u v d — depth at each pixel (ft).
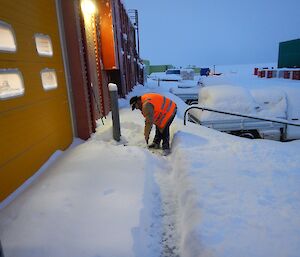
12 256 6.13
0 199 8.25
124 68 40.22
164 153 14.64
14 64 9.47
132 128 18.79
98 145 14.20
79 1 16.07
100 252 6.25
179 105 36.55
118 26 30.58
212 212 7.54
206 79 38.63
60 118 13.96
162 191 10.23
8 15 9.20
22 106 9.89
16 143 9.34
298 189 9.05
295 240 6.31
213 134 16.78
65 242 6.56
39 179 10.23
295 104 20.20
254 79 82.74
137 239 6.77
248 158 12.24
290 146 14.66
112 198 8.55
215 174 10.26
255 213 7.52
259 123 19.90
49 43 13.00
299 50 89.15
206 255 5.90
